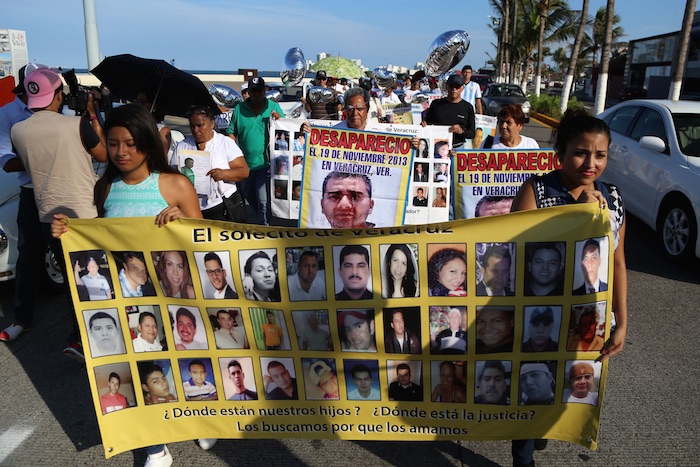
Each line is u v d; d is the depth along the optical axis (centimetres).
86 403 360
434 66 905
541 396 270
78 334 397
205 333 279
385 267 263
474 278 259
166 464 294
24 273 440
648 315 489
